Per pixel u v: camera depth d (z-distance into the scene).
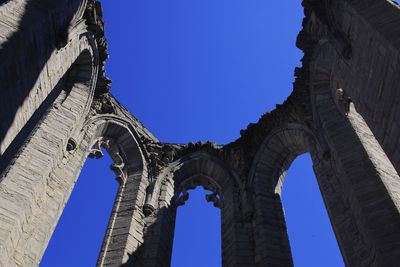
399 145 10.88
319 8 16.22
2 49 10.45
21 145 14.73
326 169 16.02
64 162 16.61
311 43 17.84
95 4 17.52
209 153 22.92
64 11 14.14
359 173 13.59
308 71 18.69
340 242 13.41
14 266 12.10
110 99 21.41
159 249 17.09
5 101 10.61
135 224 17.69
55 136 15.94
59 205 15.12
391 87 11.34
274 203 19.30
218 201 21.11
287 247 17.14
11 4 11.91
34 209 13.81
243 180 20.98
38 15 12.44
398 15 12.01
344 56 14.02
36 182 13.54
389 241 11.07
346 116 16.27
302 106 19.27
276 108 21.39
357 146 14.66
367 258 12.02
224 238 18.70
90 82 19.25
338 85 17.05
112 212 18.31
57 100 17.69
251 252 17.31
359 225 12.57
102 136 20.86
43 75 13.06
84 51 18.30
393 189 12.65
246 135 22.58
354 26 13.48
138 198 18.94
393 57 11.30
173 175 21.39
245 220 18.78
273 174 20.78
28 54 11.72
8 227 11.53
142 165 20.81
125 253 16.22
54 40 13.59
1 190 12.44
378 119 11.94
